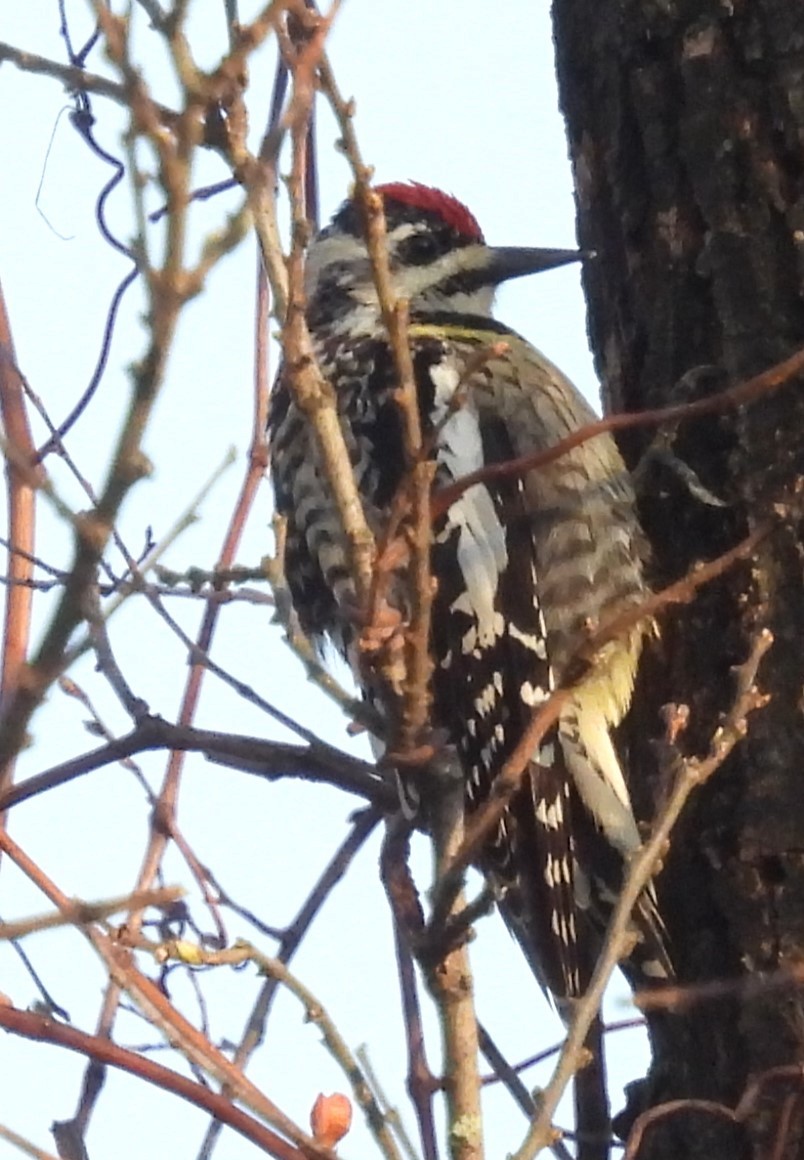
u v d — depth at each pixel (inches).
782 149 271.4
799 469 263.9
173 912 254.7
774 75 272.4
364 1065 209.0
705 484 278.8
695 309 282.0
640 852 209.6
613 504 314.7
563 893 320.8
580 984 321.4
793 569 262.8
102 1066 230.7
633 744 311.1
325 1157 202.1
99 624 216.8
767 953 253.3
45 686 164.6
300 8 191.8
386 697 205.0
